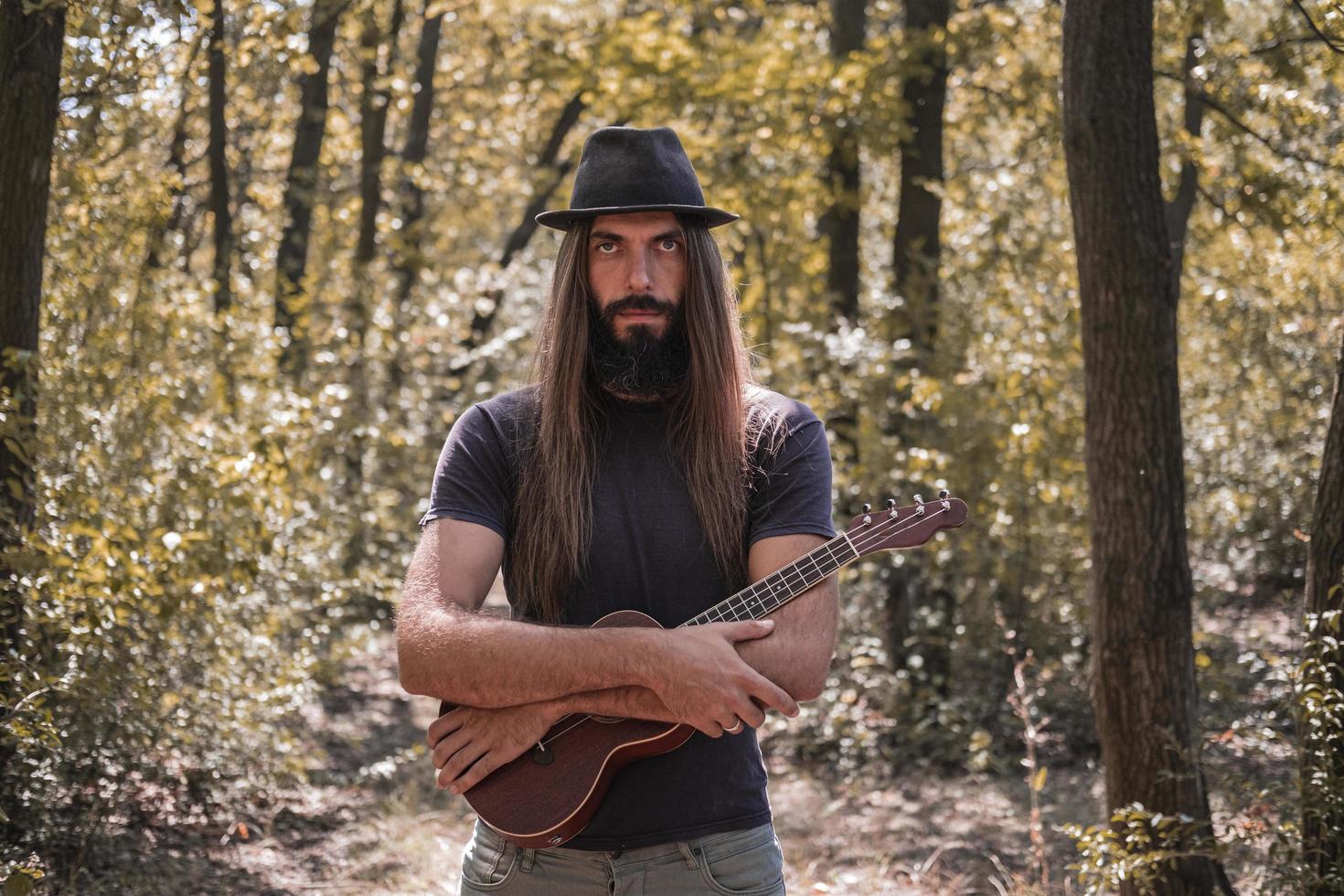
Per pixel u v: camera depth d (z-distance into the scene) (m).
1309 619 3.38
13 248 4.03
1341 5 4.03
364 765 6.21
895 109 8.08
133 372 5.23
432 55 11.96
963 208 8.95
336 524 7.45
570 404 2.13
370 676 7.86
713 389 2.12
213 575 4.61
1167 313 3.83
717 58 9.26
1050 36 8.35
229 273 7.38
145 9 4.75
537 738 2.01
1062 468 7.18
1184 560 3.88
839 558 2.09
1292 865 3.37
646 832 2.04
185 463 4.81
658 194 2.10
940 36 8.01
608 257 2.13
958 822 5.57
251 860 4.89
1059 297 7.88
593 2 12.38
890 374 7.47
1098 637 3.93
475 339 11.59
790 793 5.98
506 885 2.09
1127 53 3.79
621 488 2.13
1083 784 6.05
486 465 2.16
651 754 2.05
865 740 6.44
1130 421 3.82
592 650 1.92
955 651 7.16
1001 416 7.25
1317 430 9.30
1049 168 8.54
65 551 3.99
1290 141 7.16
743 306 9.84
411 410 9.77
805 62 8.93
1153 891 3.78
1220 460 9.80
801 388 7.57
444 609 2.02
